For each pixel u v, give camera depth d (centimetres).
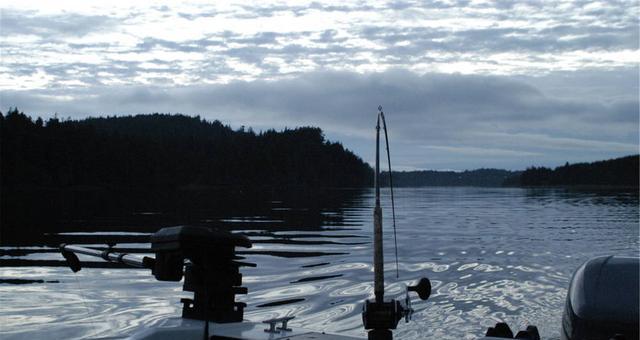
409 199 7919
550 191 14062
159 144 13275
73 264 330
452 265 1421
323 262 1448
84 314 855
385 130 241
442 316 847
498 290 1063
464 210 4712
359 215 3794
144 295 998
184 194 8381
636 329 303
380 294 233
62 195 7175
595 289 321
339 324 800
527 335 276
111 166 11138
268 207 4900
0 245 1844
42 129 10450
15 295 1002
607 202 6688
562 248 1839
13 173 9625
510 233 2441
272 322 275
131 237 2120
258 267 1359
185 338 268
